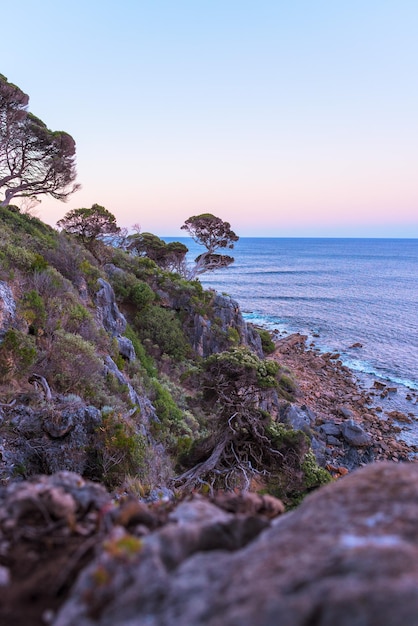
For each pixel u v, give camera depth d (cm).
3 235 2297
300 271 18425
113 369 1912
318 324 7481
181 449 1933
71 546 214
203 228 5634
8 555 206
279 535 177
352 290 12144
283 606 116
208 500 287
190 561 163
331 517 181
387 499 185
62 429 1191
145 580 154
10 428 1131
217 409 1742
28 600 178
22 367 1344
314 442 2795
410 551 134
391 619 105
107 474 1186
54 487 258
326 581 123
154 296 3725
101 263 3869
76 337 1709
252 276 16350
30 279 1941
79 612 152
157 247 5681
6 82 3072
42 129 3266
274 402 3012
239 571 146
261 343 4969
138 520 227
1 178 3256
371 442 3005
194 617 127
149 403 2181
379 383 4319
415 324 7481
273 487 1519
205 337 3853
